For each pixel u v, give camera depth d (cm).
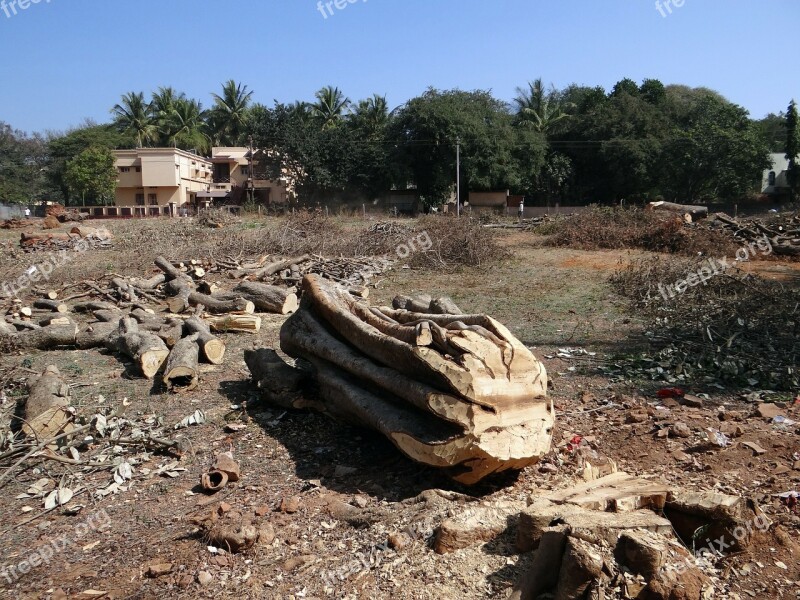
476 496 453
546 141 4356
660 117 4278
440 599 343
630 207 2434
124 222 2923
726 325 873
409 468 511
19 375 811
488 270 1648
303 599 355
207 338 838
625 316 1055
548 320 1052
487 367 442
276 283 1500
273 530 420
